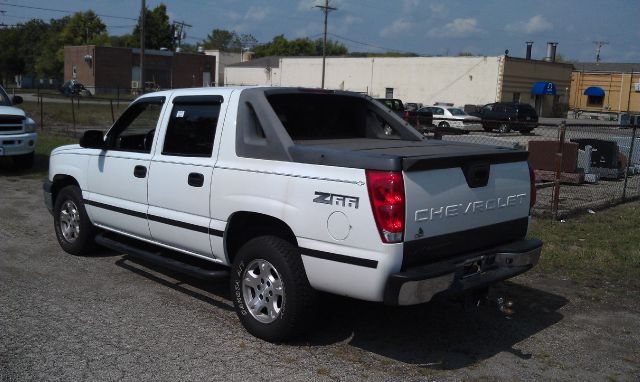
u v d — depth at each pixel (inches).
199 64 2965.1
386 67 2310.5
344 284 173.0
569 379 177.6
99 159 257.1
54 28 4200.3
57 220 291.6
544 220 381.7
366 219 166.1
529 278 272.1
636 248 319.0
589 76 2527.1
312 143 213.8
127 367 175.2
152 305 225.6
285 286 185.3
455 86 2133.4
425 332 208.1
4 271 259.9
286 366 178.7
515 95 2091.5
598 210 426.3
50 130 911.0
